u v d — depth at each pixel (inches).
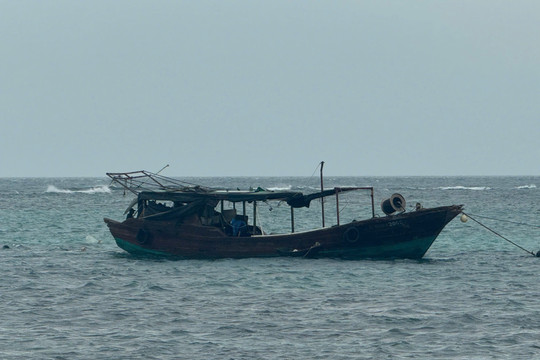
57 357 3622.0
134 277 5846.5
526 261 6919.3
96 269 6274.6
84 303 4847.4
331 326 4217.5
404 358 3624.5
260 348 3789.4
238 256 6604.3
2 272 6107.3
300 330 4131.4
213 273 5979.3
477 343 3870.6
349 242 6466.5
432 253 7677.2
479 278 5807.1
